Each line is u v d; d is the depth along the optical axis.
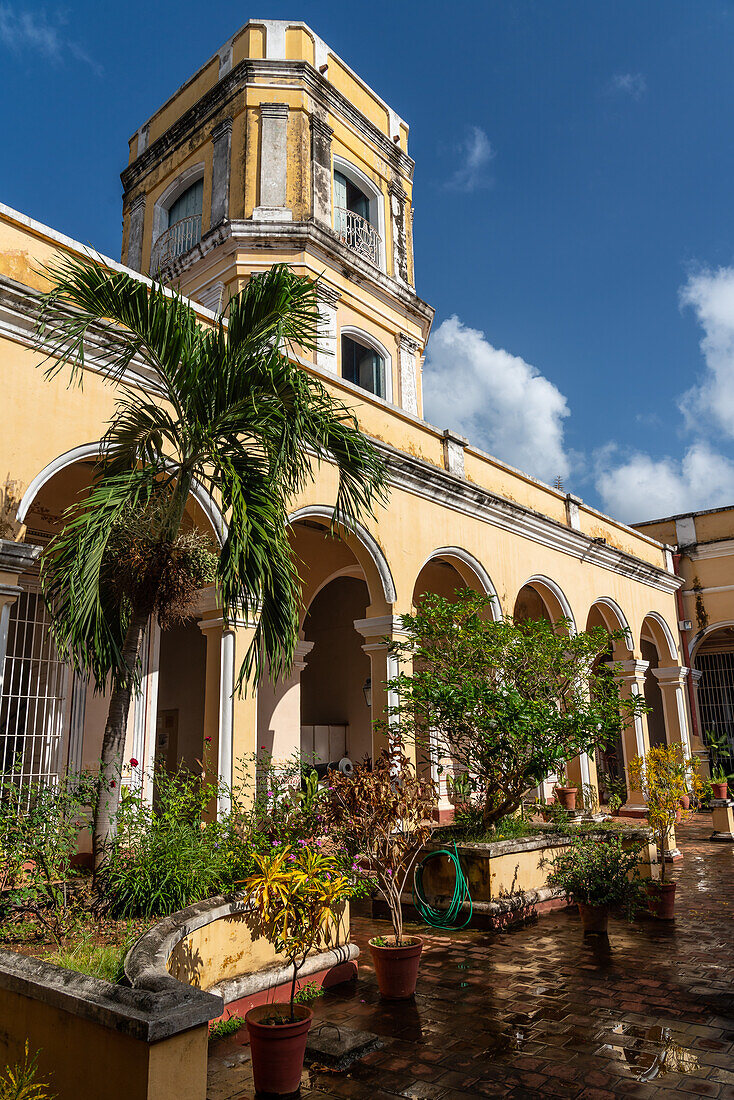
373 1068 4.36
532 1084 4.15
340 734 15.30
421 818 6.30
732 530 19.52
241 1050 4.59
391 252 15.90
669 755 9.66
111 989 3.28
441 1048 4.62
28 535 8.69
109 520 5.43
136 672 5.80
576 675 9.34
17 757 8.07
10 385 6.54
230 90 14.66
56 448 6.76
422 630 8.95
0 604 6.21
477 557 11.89
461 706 8.07
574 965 6.26
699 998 5.45
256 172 13.99
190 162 15.24
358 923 7.91
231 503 5.59
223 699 7.73
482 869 7.68
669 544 20.41
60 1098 3.22
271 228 13.45
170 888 5.23
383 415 10.70
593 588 15.34
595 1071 4.30
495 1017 5.12
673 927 7.48
